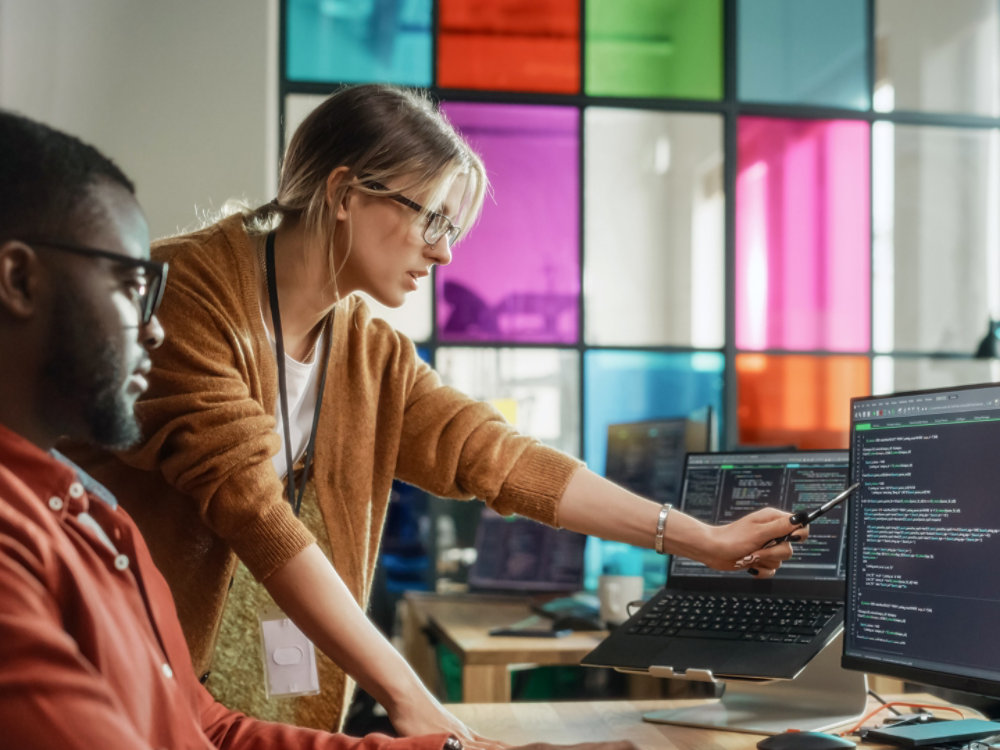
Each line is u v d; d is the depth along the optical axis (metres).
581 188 4.23
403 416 1.64
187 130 3.80
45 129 0.83
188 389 1.33
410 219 1.40
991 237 4.44
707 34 4.31
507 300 4.19
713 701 1.63
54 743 0.64
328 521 1.56
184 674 1.01
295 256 1.45
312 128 1.43
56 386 0.81
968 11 4.45
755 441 4.30
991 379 4.41
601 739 1.40
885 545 1.34
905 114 4.40
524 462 1.56
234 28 3.84
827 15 4.38
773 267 4.34
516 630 2.48
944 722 1.38
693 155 4.31
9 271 0.78
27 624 0.66
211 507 1.31
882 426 1.37
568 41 4.24
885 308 4.39
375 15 4.12
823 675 1.52
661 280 4.28
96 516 0.93
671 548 1.49
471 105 4.19
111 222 0.84
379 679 1.26
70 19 3.72
